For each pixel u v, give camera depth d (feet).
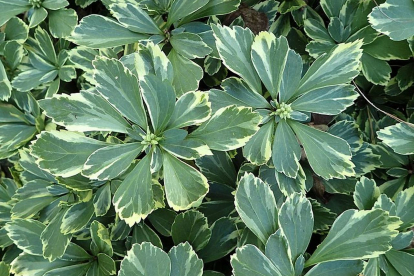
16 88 2.16
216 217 2.01
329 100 1.85
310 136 1.84
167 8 2.03
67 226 1.91
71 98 1.73
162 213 2.00
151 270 1.70
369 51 2.09
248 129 1.74
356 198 1.86
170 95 1.74
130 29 1.94
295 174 1.82
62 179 1.90
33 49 2.21
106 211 1.92
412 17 1.93
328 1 2.13
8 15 2.10
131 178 1.74
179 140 1.75
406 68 2.17
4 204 2.14
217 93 1.85
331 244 1.77
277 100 1.91
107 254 1.93
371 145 2.05
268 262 1.72
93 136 2.13
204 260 1.93
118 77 1.73
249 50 1.85
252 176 1.76
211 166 2.04
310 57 2.18
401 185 2.03
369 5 2.08
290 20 2.24
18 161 2.19
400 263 1.81
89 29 1.93
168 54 1.96
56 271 1.92
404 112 2.24
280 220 1.75
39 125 2.19
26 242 1.94
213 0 2.00
